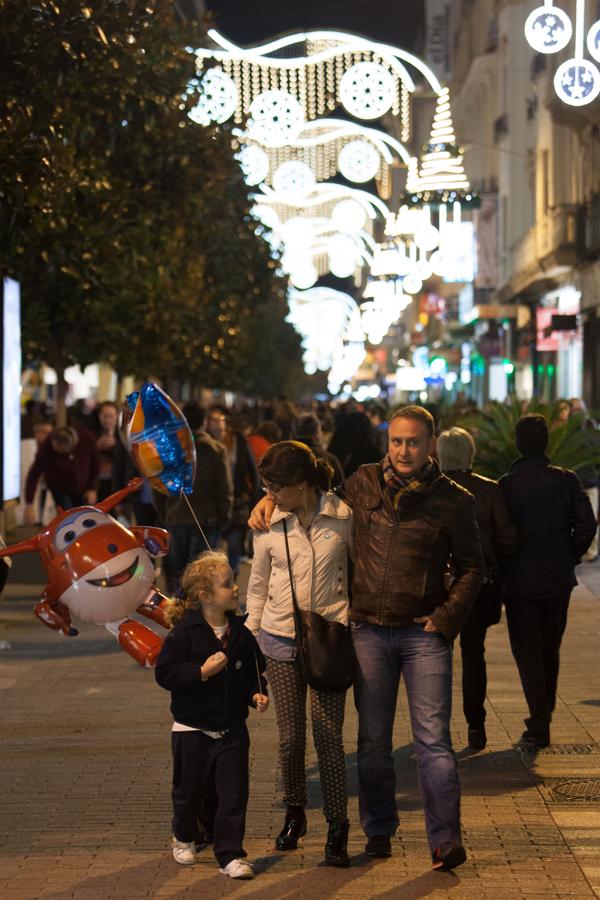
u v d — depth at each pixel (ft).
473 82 200.23
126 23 51.24
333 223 121.70
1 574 41.24
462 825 26.43
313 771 30.53
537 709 31.76
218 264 125.59
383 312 132.98
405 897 22.52
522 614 31.78
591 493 73.26
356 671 24.22
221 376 158.10
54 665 42.93
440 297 268.41
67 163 51.21
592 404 127.34
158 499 49.67
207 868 24.14
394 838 25.85
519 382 175.94
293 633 24.47
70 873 23.88
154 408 32.07
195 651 23.54
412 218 86.53
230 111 73.97
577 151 135.95
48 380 163.12
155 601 31.76
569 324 118.01
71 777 30.04
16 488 61.21
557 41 51.72
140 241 82.84
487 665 41.75
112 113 58.23
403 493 23.85
